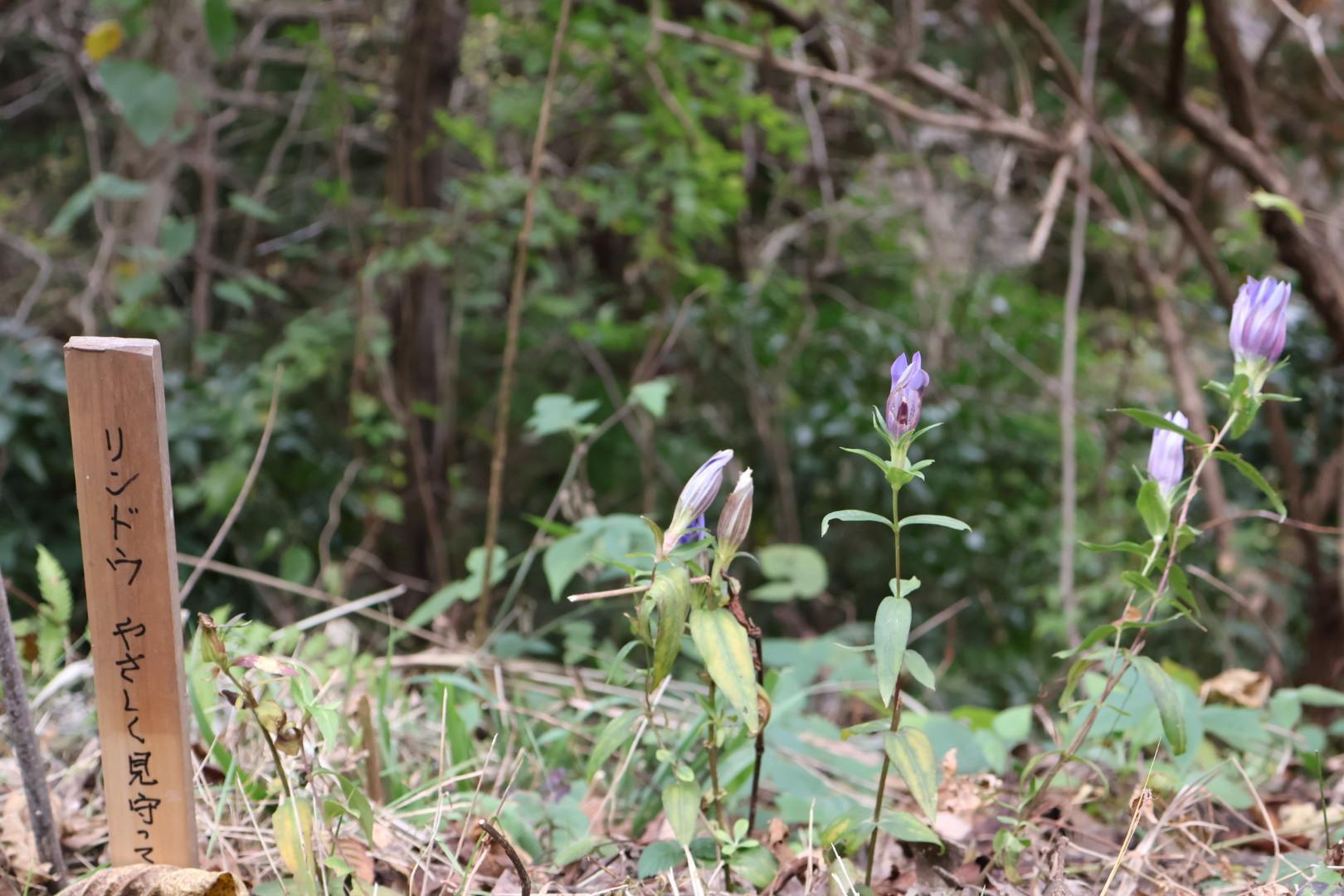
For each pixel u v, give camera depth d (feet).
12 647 4.82
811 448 23.04
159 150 17.02
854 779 7.21
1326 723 12.66
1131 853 5.42
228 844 5.59
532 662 8.87
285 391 16.53
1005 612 22.30
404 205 17.67
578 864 5.51
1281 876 5.41
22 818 5.71
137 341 4.46
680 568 4.33
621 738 4.96
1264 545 18.78
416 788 6.34
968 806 6.02
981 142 21.54
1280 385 20.98
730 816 6.28
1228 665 13.82
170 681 4.66
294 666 4.69
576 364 22.61
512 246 18.28
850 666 8.93
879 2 19.30
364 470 17.01
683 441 22.34
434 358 19.39
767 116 15.28
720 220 16.38
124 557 4.56
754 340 22.89
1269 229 12.66
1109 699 6.71
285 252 19.97
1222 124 12.67
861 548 22.85
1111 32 17.31
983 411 23.85
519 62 19.56
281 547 16.89
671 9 16.20
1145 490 4.67
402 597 18.45
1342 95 13.37
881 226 23.77
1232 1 16.87
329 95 16.81
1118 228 14.43
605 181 17.74
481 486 22.85
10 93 26.11
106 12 14.33
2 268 25.49
